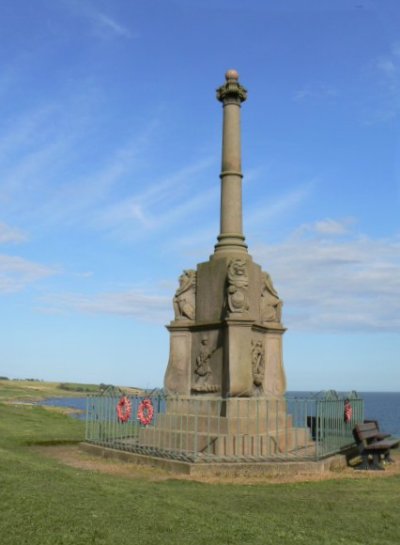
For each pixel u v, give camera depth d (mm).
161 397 16750
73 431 23031
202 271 17891
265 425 16203
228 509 9883
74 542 7285
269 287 18641
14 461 12641
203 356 17125
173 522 8328
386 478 13547
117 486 10914
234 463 13742
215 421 15727
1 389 115375
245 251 18188
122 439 18062
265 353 18016
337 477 13461
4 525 7703
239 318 16312
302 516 9609
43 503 8820
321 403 15453
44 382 163250
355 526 9117
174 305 18375
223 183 18625
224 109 18984
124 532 7738
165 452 15062
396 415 87875
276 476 13398
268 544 7637
